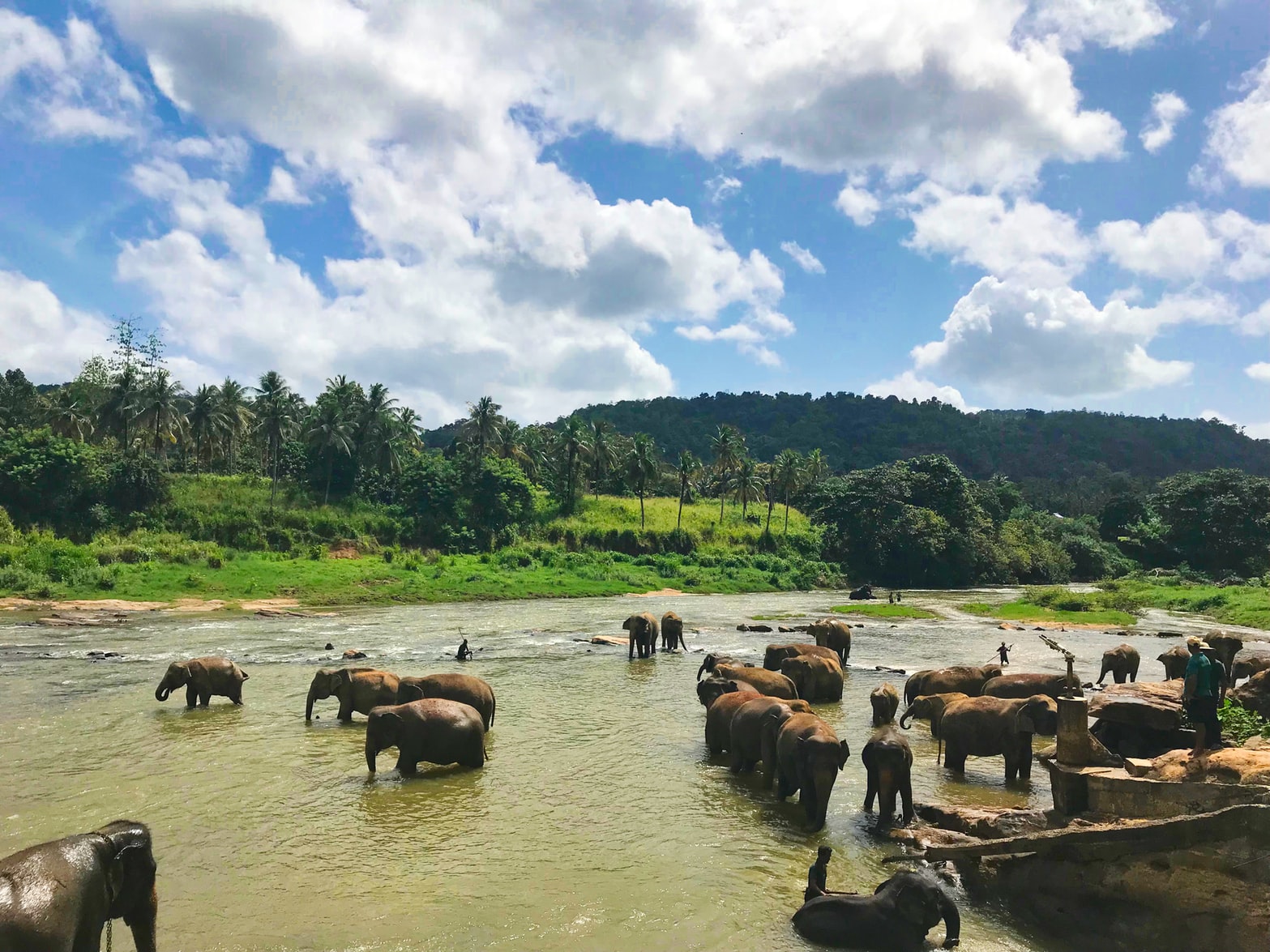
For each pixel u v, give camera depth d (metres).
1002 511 102.88
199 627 33.34
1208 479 91.12
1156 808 7.80
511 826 10.12
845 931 7.13
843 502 85.50
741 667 16.41
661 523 86.19
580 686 20.03
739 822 10.30
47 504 57.12
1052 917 7.55
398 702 14.20
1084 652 28.50
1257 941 6.38
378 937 7.25
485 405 79.88
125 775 12.03
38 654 24.95
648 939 7.26
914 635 33.34
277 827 9.99
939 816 10.05
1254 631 37.28
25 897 4.58
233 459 85.62
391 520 68.00
